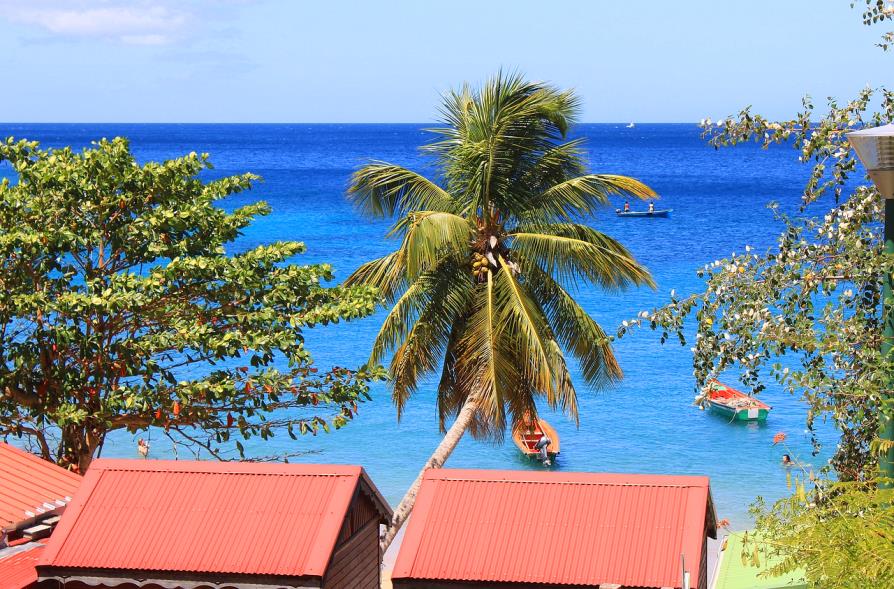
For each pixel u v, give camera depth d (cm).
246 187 2120
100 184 1930
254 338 1842
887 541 955
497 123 2242
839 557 980
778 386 4059
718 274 1274
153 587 1155
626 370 4306
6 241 1805
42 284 1933
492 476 1202
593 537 1114
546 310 2359
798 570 1633
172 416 1870
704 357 1289
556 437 3516
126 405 1770
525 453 3425
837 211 1326
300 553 1127
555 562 1096
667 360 4441
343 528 1216
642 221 9388
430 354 2317
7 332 2602
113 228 1961
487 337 2178
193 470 1245
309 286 1966
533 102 2239
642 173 15612
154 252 1944
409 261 2162
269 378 1864
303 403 1936
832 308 1250
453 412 2420
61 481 1449
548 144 2342
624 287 2378
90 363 1912
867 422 1261
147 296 1828
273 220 9150
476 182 2258
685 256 7206
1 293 1816
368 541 1317
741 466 3316
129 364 1817
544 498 1166
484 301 2253
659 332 4888
